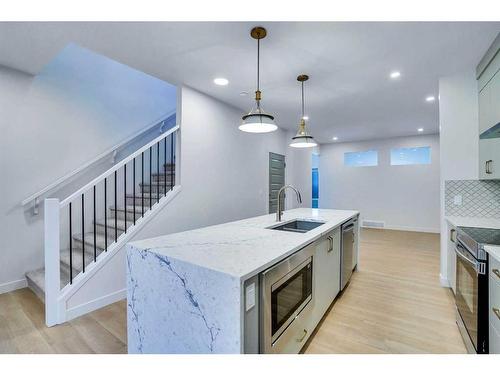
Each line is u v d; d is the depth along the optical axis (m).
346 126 5.52
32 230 2.93
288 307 1.50
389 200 6.87
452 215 2.90
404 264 3.78
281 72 2.86
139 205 3.65
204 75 2.97
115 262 2.57
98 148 3.54
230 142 4.11
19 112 2.85
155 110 4.26
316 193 7.95
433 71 2.82
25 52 2.44
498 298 1.42
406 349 1.82
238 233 1.93
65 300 2.20
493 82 2.28
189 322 1.25
